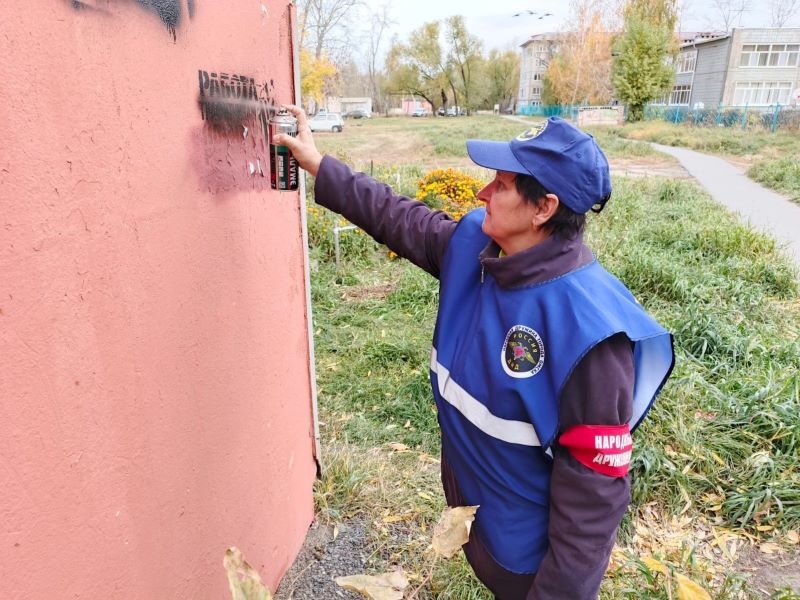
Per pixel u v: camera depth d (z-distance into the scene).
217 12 1.47
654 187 12.58
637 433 3.34
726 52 41.16
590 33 45.88
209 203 1.48
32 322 0.94
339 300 5.91
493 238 1.36
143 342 1.24
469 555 1.57
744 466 3.18
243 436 1.79
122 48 1.12
